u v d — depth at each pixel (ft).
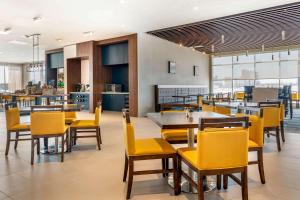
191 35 30.60
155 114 10.91
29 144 15.43
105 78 34.32
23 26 25.59
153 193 8.32
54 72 42.86
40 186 8.91
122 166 11.12
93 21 23.93
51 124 11.53
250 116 9.92
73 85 37.70
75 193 8.33
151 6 19.70
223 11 21.13
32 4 19.02
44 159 12.21
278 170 10.43
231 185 9.00
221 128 6.74
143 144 8.80
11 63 63.52
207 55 45.70
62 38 31.53
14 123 13.25
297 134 18.21
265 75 42.09
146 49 30.09
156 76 31.81
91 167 10.98
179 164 8.22
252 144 9.18
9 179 9.58
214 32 28.94
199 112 11.75
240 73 44.37
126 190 8.55
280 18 23.22
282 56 40.24
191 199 7.88
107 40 31.81
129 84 29.71
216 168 6.68
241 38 32.35
